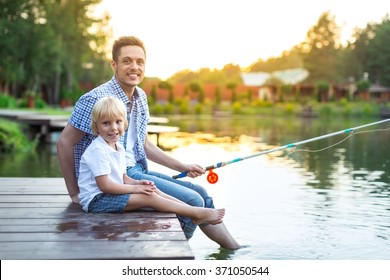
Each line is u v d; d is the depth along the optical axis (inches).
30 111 1026.7
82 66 1823.3
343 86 2511.1
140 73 178.2
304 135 838.5
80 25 1654.8
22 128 684.1
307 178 358.9
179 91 2444.6
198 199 174.6
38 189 210.5
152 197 165.3
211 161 461.7
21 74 1134.4
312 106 2086.6
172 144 639.1
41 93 1769.2
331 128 1063.0
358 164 441.7
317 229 218.4
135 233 145.0
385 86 2491.4
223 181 344.2
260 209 256.5
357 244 196.7
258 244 195.6
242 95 2429.9
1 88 1669.5
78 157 178.5
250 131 944.3
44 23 1085.1
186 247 133.6
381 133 872.9
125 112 167.2
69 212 168.4
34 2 1031.0
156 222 155.7
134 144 181.3
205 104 2301.9
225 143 665.6
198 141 694.5
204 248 189.2
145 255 127.7
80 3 1646.2
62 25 1424.7
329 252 187.3
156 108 1915.6
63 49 1504.7
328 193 299.6
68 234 144.2
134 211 167.8
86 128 171.5
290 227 220.5
